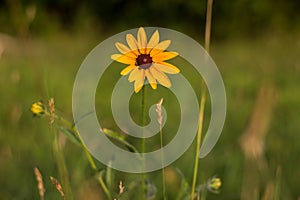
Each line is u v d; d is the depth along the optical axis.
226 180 3.32
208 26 2.68
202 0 21.41
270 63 9.10
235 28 20.91
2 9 16.67
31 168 3.21
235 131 4.36
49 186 2.56
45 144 3.60
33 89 4.98
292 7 20.42
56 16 18.84
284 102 5.72
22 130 4.01
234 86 6.88
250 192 2.91
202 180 3.12
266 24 20.73
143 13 21.53
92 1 20.59
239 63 9.48
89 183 2.65
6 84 5.46
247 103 5.47
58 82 6.23
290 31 20.27
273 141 3.94
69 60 9.02
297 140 4.02
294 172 3.32
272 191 2.70
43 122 3.88
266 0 20.53
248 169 3.16
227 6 21.09
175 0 21.66
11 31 16.34
